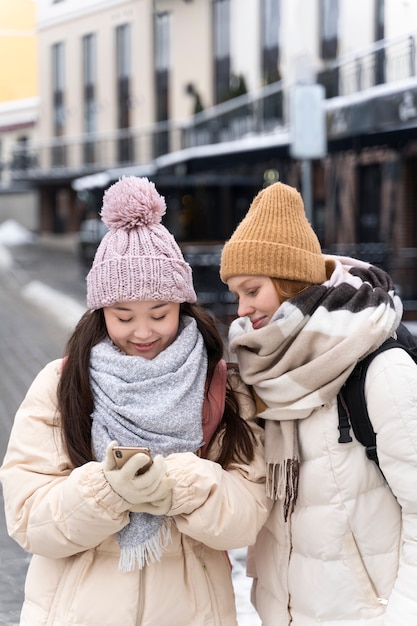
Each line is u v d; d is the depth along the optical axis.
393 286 1.90
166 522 1.74
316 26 12.40
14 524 1.74
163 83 16.94
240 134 12.64
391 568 1.80
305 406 1.75
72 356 1.78
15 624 3.25
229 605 1.86
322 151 6.64
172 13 15.75
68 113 18.73
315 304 1.77
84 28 12.42
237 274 1.87
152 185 1.78
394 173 12.09
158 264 1.72
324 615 1.81
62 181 28.00
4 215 36.22
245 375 1.84
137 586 1.72
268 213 1.85
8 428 6.32
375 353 1.75
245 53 15.89
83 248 17.50
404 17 7.75
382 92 6.76
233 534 1.72
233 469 1.85
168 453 1.72
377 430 1.72
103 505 1.59
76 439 1.73
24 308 13.45
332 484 1.78
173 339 1.83
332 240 12.24
